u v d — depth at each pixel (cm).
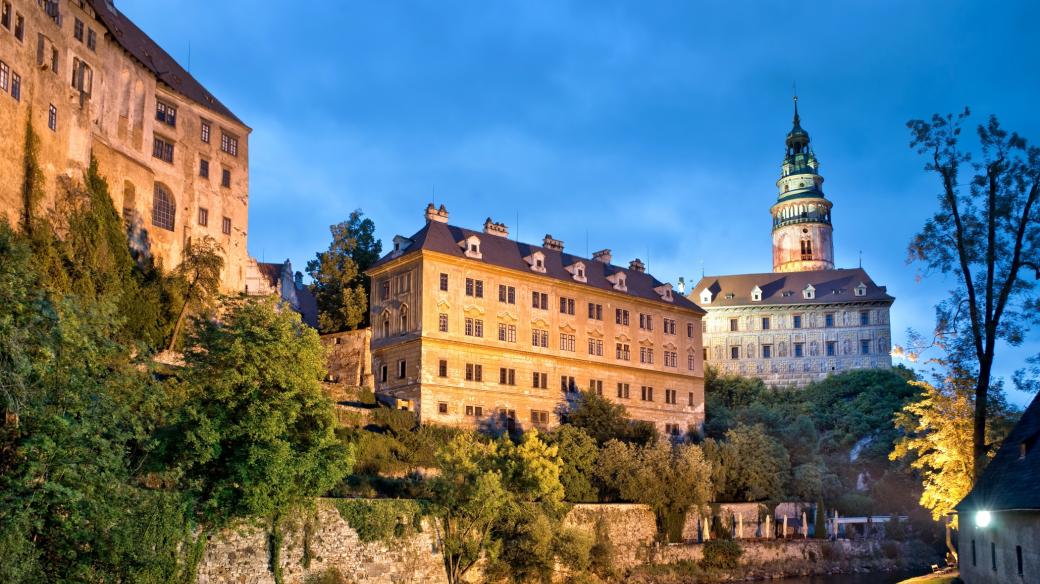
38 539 3017
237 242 9044
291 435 4478
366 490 5831
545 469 6134
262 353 4306
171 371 6166
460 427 8038
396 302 8481
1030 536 3391
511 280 8800
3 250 3256
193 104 8612
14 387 2784
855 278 15025
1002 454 4028
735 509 8188
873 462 10850
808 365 14625
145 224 7731
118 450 3253
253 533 4478
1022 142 4347
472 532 5694
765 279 15425
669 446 7894
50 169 6216
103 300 3581
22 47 5916
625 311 9844
